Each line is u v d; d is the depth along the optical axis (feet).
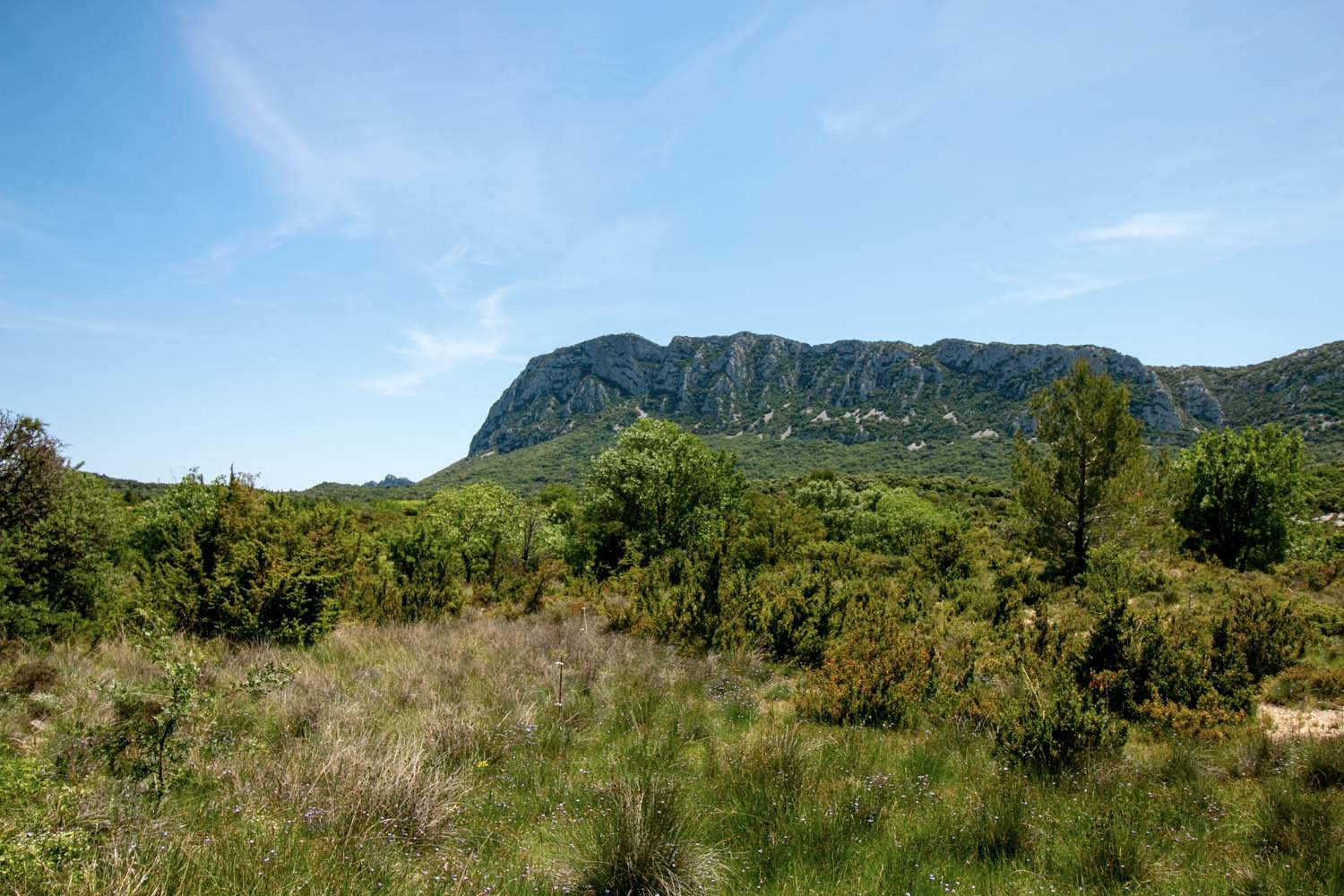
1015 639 35.12
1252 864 13.83
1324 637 39.81
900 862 13.61
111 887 10.16
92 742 16.99
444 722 20.84
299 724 21.50
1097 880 13.28
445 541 82.99
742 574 44.50
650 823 13.16
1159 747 23.13
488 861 13.17
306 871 11.59
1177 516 84.02
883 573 68.74
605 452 100.78
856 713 25.08
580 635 38.78
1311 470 145.69
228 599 35.86
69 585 36.29
